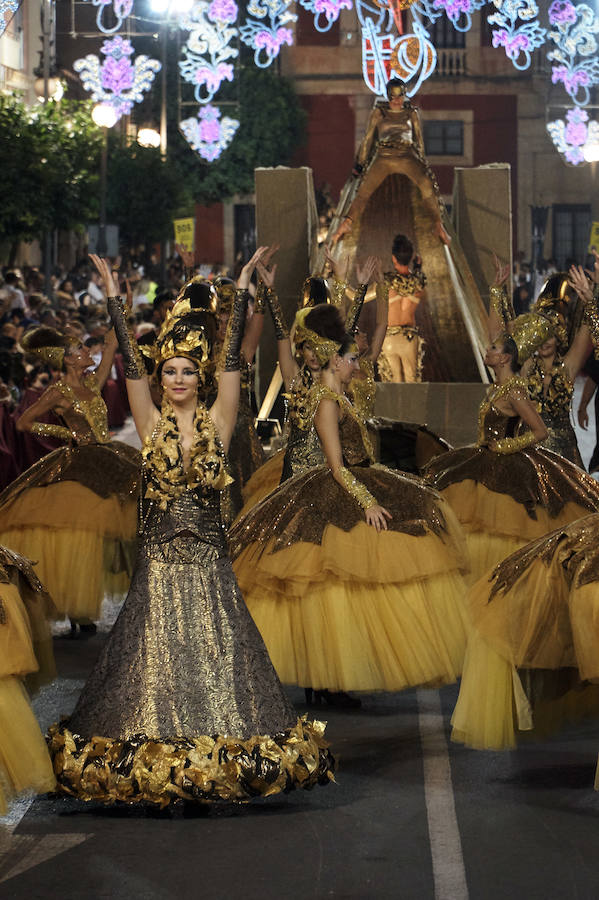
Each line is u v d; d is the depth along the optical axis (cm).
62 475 1276
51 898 690
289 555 998
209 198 7050
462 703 905
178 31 6175
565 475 1241
